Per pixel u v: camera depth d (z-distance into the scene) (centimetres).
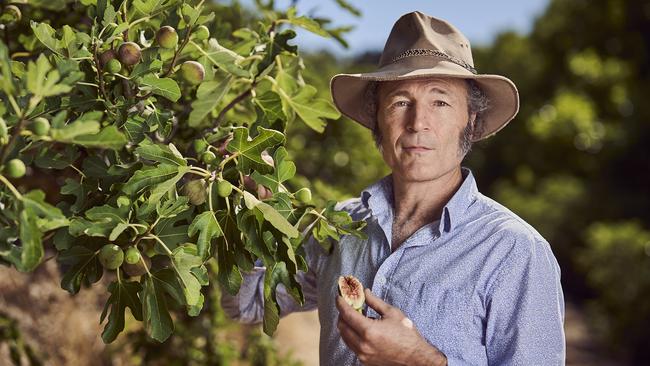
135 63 186
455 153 219
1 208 155
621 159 1669
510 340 199
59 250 181
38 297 484
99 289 530
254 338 403
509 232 205
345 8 254
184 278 174
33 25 174
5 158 151
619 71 1773
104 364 477
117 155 181
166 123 191
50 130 145
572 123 1705
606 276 1088
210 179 181
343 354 221
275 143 182
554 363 198
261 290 247
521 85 2031
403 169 217
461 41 226
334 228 198
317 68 685
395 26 229
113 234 167
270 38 228
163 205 174
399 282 210
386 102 219
